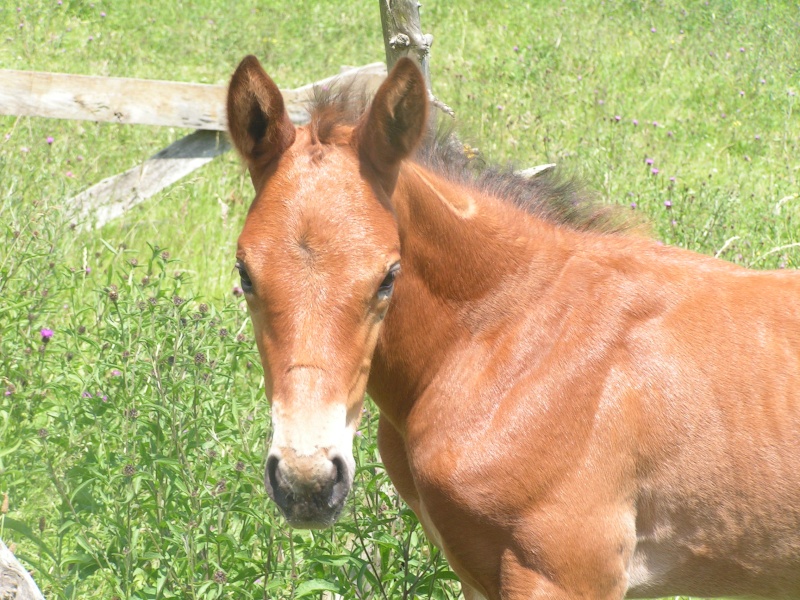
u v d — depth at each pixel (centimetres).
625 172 773
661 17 1376
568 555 267
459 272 280
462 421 278
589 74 1116
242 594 302
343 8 1502
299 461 223
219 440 324
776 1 1462
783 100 1071
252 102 252
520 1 1466
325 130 254
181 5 1444
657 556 282
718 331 280
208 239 649
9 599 228
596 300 284
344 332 233
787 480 270
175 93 668
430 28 1356
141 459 312
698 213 631
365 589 338
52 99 660
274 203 241
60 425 354
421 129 250
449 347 284
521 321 283
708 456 272
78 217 606
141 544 323
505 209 293
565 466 268
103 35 1278
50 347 422
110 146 810
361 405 248
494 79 1106
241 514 326
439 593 322
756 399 273
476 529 276
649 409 272
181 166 689
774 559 277
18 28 1239
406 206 268
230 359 388
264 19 1421
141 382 357
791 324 281
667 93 1078
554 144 834
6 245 500
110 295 375
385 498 327
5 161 631
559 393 273
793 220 715
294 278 233
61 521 308
